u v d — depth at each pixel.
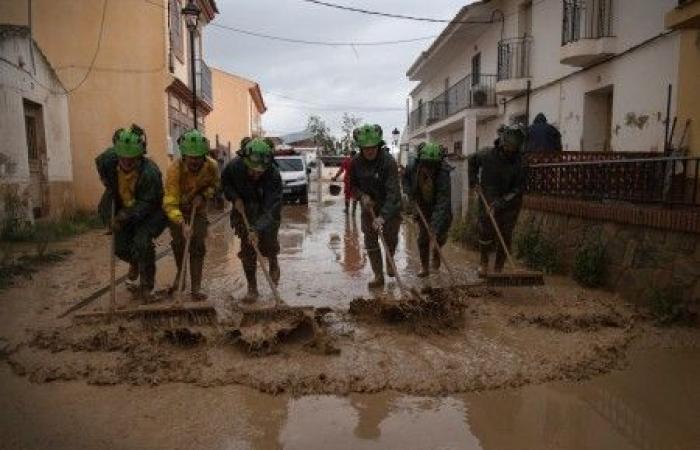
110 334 5.02
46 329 5.32
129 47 16.94
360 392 4.13
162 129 17.22
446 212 7.33
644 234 6.34
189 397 4.02
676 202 6.08
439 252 7.02
